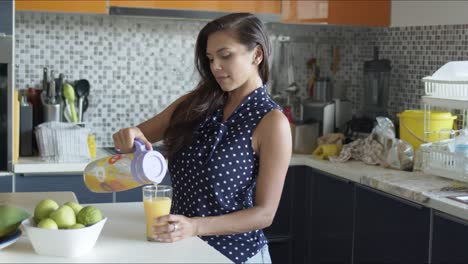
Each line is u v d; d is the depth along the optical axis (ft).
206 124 6.77
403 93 13.35
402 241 9.66
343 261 11.32
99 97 13.28
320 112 13.26
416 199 9.18
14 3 11.42
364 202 10.61
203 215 6.57
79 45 13.06
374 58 13.84
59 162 11.27
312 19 13.14
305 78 14.33
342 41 14.46
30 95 12.34
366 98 13.61
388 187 9.84
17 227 5.84
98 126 13.34
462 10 11.62
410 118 11.26
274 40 14.06
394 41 13.61
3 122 11.03
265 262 6.73
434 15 12.35
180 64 13.65
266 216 6.31
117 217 6.84
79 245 5.45
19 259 5.41
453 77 10.37
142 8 12.08
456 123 11.66
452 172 9.72
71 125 11.77
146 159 5.87
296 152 13.05
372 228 10.43
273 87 14.12
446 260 8.72
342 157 11.91
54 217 5.52
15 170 10.96
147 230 5.98
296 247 12.54
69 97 12.39
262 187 6.42
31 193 7.98
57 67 12.99
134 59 13.41
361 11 13.42
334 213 11.55
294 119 14.14
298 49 14.23
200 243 5.93
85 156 11.49
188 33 13.64
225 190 6.51
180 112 6.93
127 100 13.44
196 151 6.62
